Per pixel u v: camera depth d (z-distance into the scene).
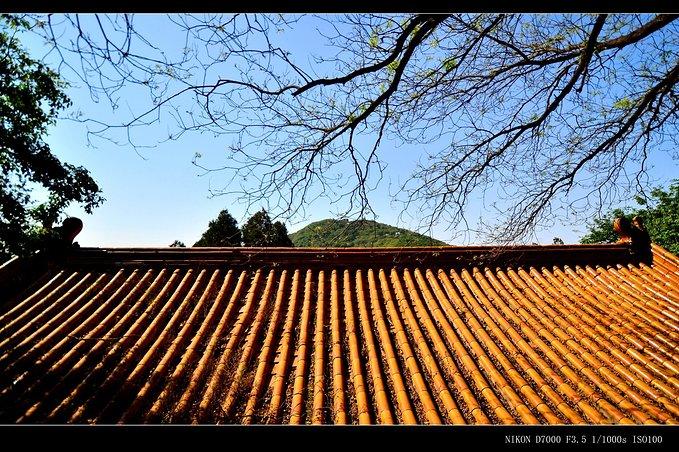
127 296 6.28
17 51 6.32
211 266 6.99
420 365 4.96
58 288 6.41
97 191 8.28
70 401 4.27
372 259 7.13
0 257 6.93
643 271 7.13
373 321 5.88
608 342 5.38
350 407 4.28
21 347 5.07
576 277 7.02
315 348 5.23
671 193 19.78
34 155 7.46
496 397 4.35
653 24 3.77
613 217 7.89
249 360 5.04
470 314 5.98
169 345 5.32
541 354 5.22
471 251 7.28
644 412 4.21
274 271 6.98
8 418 4.01
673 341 5.36
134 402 4.28
